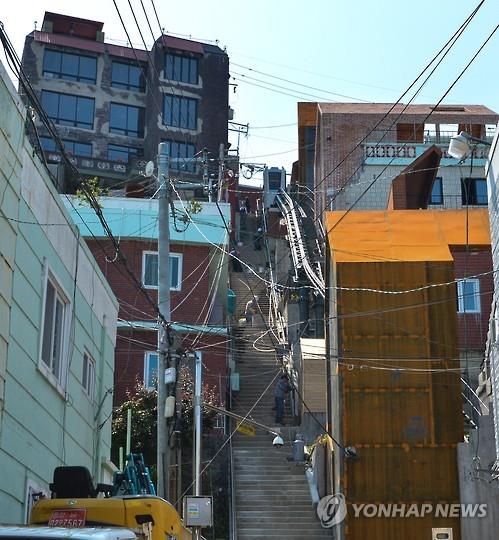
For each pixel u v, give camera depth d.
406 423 24.72
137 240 34.03
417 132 50.00
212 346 33.28
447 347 25.22
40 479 14.22
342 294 25.58
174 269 34.03
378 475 24.42
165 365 19.14
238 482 28.80
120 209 34.12
